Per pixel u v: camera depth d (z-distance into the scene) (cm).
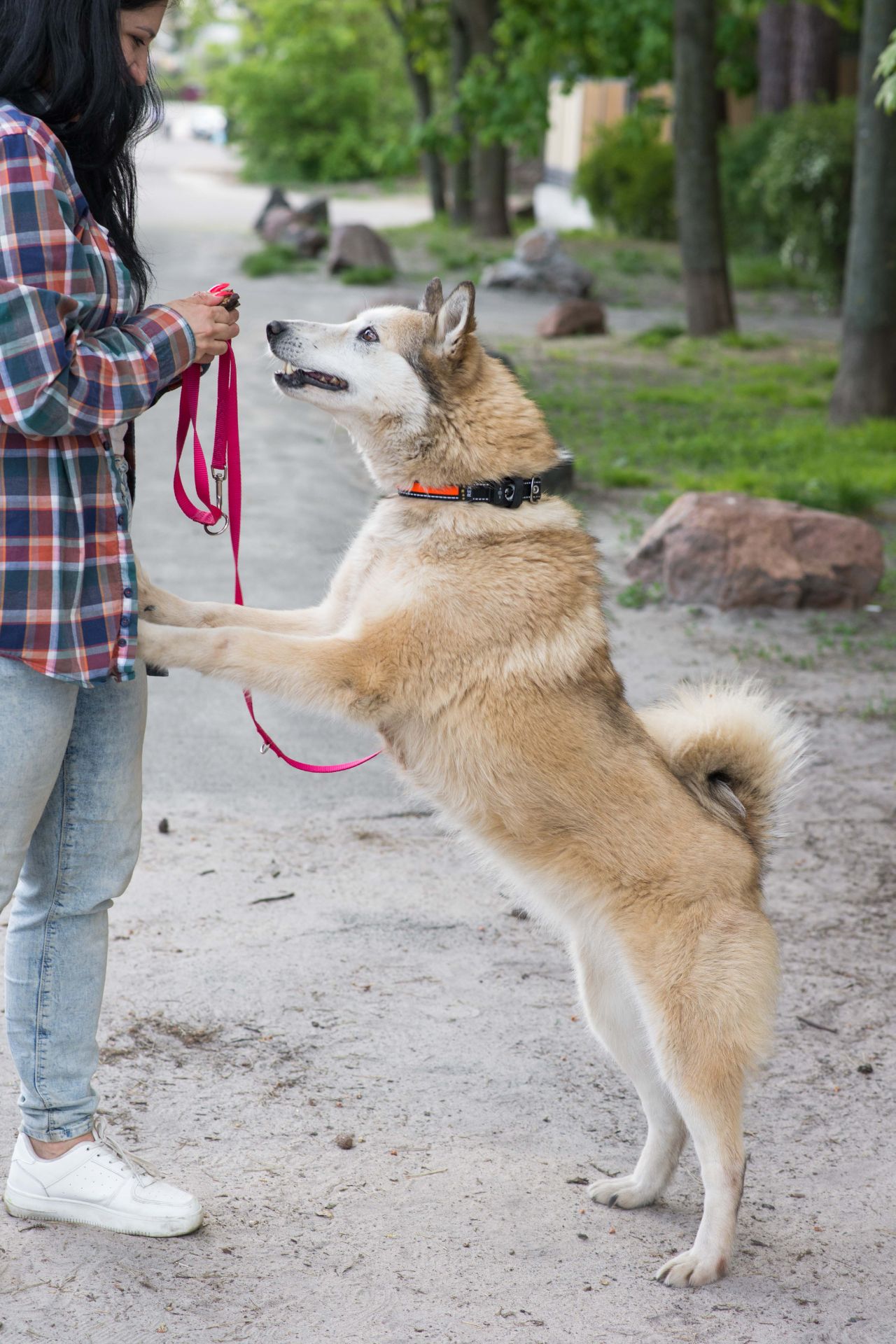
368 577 327
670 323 1955
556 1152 325
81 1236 272
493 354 411
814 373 1584
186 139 6919
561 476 1033
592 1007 315
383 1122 328
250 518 934
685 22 1703
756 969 295
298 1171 305
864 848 516
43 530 227
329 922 434
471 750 313
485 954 423
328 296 1989
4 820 240
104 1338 242
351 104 4659
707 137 1728
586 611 328
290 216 2669
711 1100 287
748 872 308
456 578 315
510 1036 375
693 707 336
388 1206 295
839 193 2019
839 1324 268
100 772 262
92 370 221
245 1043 358
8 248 212
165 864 466
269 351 344
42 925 265
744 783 331
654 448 1209
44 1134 273
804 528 822
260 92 4625
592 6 2017
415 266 2362
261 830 504
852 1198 314
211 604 326
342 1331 251
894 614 818
